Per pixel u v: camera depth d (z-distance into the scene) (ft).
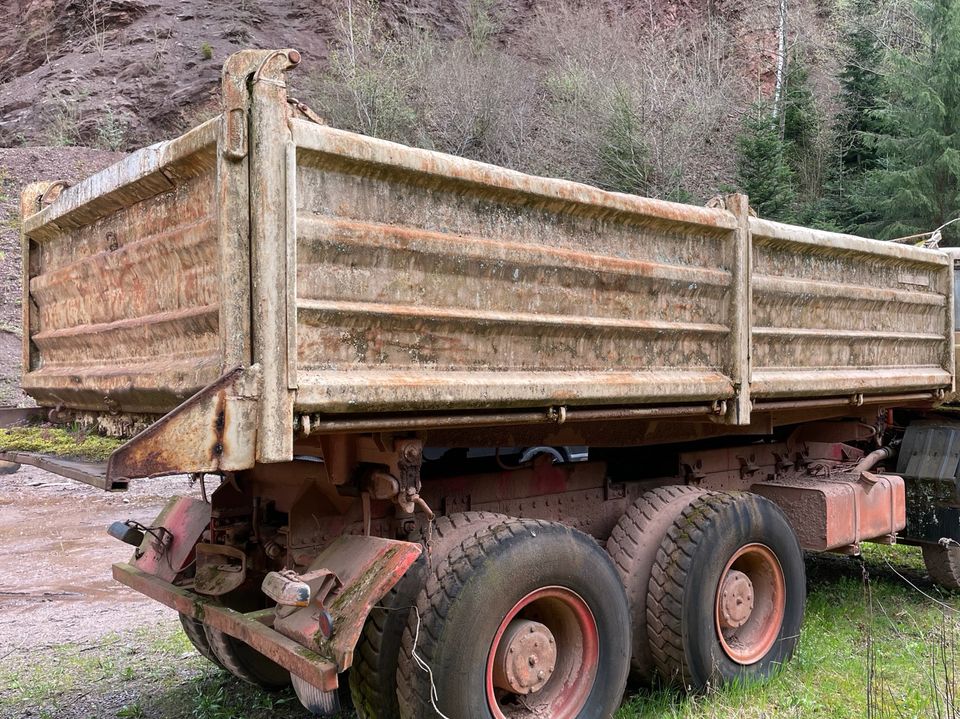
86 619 18.66
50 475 37.78
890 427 20.04
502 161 67.51
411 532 10.70
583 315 10.93
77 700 13.66
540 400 10.13
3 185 64.34
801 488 15.69
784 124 71.46
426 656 9.32
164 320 9.20
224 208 7.86
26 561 24.49
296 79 72.95
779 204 58.85
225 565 11.80
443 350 9.52
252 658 13.34
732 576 13.03
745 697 12.54
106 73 84.23
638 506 13.23
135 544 13.55
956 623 16.81
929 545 18.84
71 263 11.87
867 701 11.95
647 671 12.64
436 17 85.92
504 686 10.10
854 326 15.85
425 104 70.54
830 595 18.80
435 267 9.40
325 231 8.36
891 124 61.16
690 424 14.47
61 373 11.84
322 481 10.81
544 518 13.29
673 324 12.07
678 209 11.94
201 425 7.55
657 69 67.31
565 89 68.18
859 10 81.92
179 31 88.43
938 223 56.85
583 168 64.39
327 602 8.96
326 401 8.21
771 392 13.42
